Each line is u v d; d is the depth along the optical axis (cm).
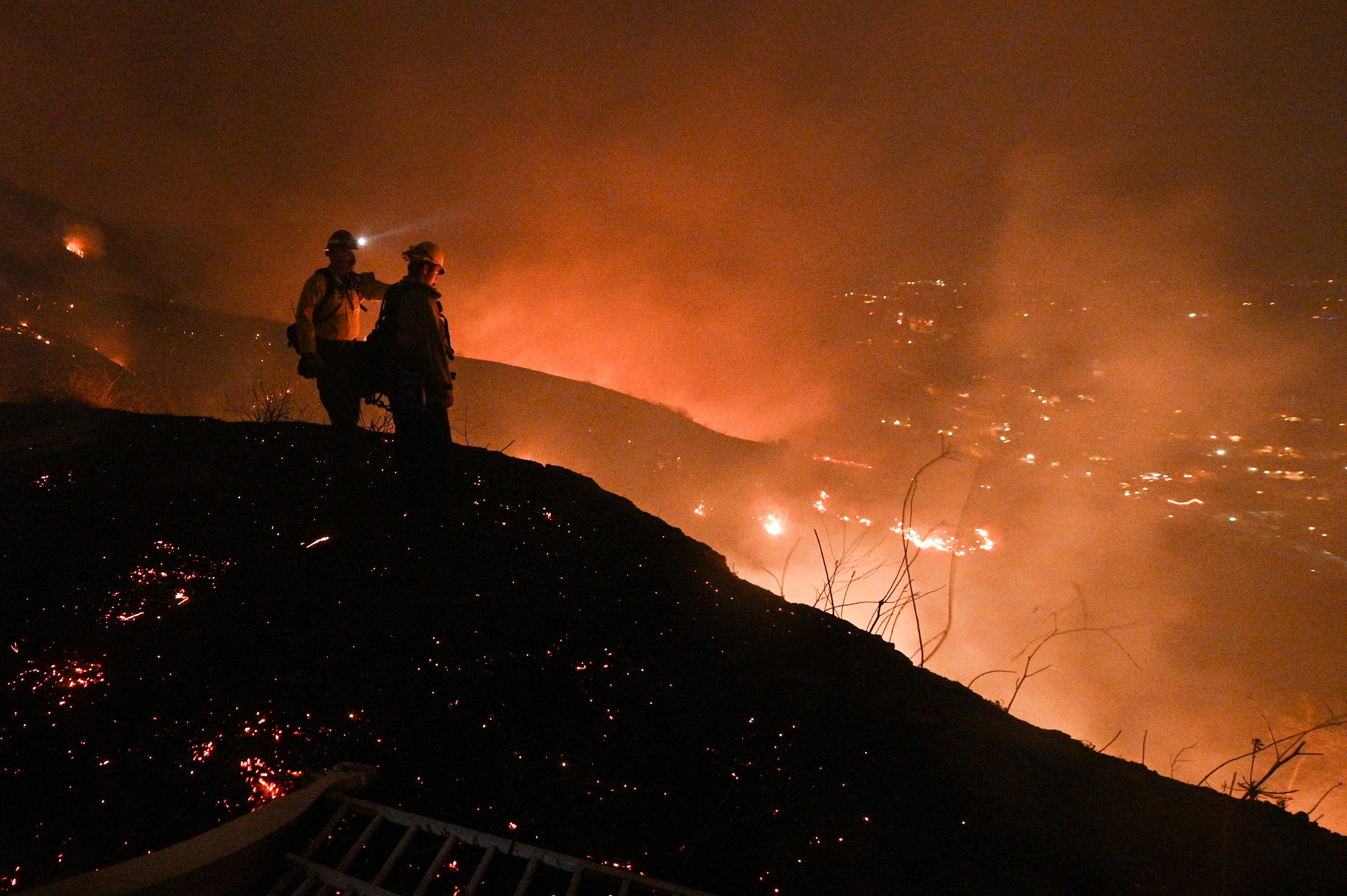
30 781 195
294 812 177
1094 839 222
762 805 218
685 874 191
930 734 263
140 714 223
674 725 249
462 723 236
